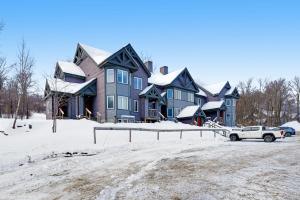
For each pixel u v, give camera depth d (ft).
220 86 176.04
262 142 72.33
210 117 164.96
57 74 118.83
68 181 28.14
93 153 47.06
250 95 265.54
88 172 32.27
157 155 43.83
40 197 23.17
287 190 22.22
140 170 32.17
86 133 71.26
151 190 23.49
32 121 89.86
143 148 54.08
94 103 112.57
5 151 46.03
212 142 68.80
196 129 82.94
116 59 110.22
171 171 31.09
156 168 32.99
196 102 164.45
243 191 22.24
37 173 32.60
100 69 110.93
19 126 83.82
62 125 85.10
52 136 64.85
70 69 116.06
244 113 249.96
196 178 27.35
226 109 167.63
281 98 269.44
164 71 163.22
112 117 106.01
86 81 117.70
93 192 23.71
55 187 26.09
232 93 177.68
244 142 71.41
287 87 279.08
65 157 42.98
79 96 105.29
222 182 25.40
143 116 120.16
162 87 140.67
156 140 66.69
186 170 31.42
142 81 125.80
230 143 66.23
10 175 32.12
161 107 139.74
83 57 120.88
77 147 50.72
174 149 51.62
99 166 35.76
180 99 145.48
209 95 173.58
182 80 148.25
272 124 247.91
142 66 126.72
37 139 60.39
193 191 22.79
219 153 45.24
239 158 39.50
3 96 142.31
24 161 39.60
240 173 29.04
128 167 34.32
